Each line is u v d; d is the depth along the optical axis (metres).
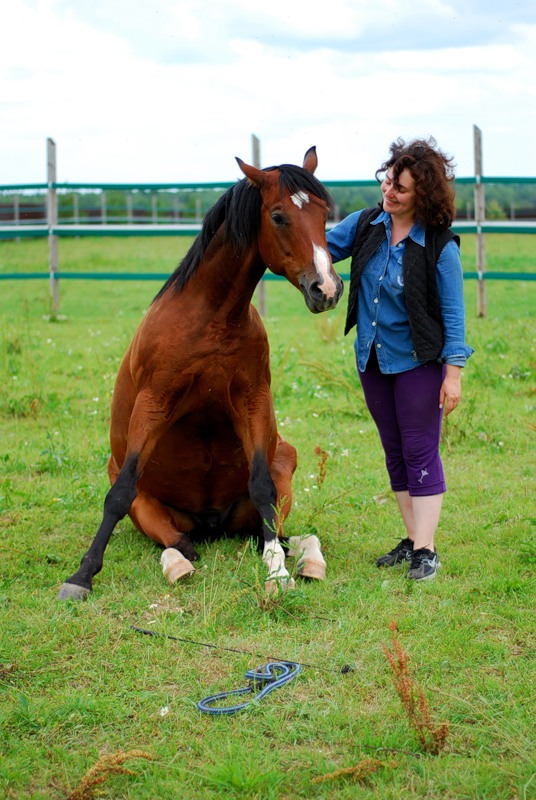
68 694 3.17
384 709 3.07
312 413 7.81
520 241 28.36
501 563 4.39
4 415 7.73
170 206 32.56
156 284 20.50
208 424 4.38
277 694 3.18
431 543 4.33
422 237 4.15
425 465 4.26
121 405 4.66
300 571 4.23
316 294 3.71
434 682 3.25
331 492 5.66
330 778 2.67
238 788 2.65
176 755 2.82
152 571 4.36
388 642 3.56
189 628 3.69
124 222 29.42
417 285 4.12
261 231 3.99
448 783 2.67
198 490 4.70
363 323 4.33
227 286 4.09
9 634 3.60
